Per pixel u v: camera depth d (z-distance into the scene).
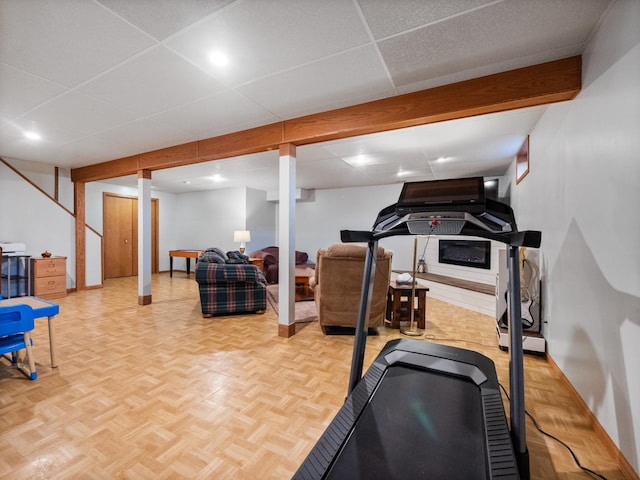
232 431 1.59
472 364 1.83
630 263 1.34
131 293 5.14
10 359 2.42
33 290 4.49
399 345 2.11
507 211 1.49
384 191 6.40
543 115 2.66
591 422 1.67
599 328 1.61
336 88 2.31
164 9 1.49
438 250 5.57
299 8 1.48
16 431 1.56
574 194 1.95
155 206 7.62
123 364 2.37
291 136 2.91
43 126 3.12
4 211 4.43
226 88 2.32
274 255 6.60
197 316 3.77
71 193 5.38
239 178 5.90
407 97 2.39
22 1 1.42
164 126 3.12
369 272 1.80
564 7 1.48
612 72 1.49
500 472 1.07
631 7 1.32
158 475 1.30
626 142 1.37
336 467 1.11
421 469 1.10
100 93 2.40
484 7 1.48
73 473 1.30
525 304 2.73
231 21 1.58
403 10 1.50
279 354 2.61
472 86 2.18
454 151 3.84
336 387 2.06
